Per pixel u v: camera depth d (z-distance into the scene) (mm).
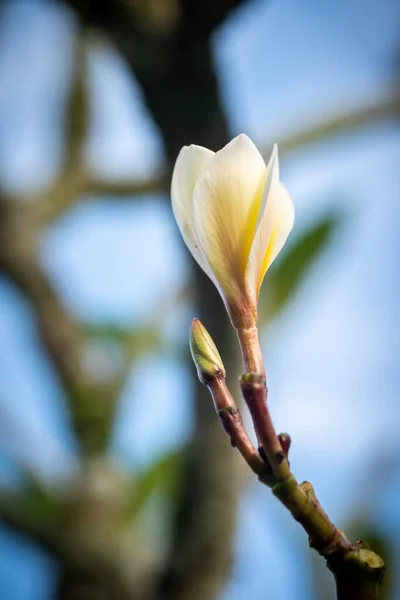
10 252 1017
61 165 1123
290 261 917
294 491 617
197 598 822
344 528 944
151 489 943
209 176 643
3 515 890
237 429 627
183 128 800
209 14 771
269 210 642
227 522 822
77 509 896
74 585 884
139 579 880
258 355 642
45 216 1076
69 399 983
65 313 1022
